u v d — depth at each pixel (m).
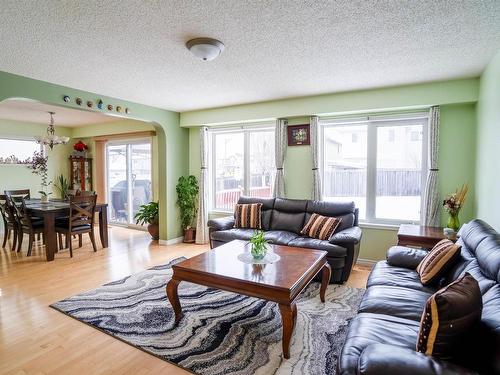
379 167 4.23
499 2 1.87
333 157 4.55
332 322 2.56
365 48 2.58
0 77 3.13
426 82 3.56
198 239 5.38
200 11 1.98
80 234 4.79
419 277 2.43
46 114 5.62
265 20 2.10
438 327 1.23
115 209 7.22
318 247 3.49
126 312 2.73
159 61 2.88
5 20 2.07
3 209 4.90
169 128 5.27
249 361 2.05
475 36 2.35
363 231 4.24
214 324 2.54
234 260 2.69
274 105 4.54
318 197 4.40
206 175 5.45
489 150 2.85
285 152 4.67
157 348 2.19
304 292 3.20
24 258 4.36
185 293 3.16
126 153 6.87
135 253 4.69
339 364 1.40
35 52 2.64
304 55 2.74
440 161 3.75
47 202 5.06
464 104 3.58
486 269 1.77
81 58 2.80
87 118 6.10
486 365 1.17
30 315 2.68
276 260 2.69
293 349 2.18
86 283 3.43
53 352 2.15
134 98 4.36
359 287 3.35
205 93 4.09
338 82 3.58
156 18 2.07
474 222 2.46
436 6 1.92
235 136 5.46
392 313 1.84
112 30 2.24
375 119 4.13
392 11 1.98
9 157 6.30
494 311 1.34
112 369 1.97
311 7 1.93
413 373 1.08
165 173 5.24
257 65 3.00
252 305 2.89
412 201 4.07
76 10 1.95
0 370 1.95
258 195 5.23
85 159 7.23
